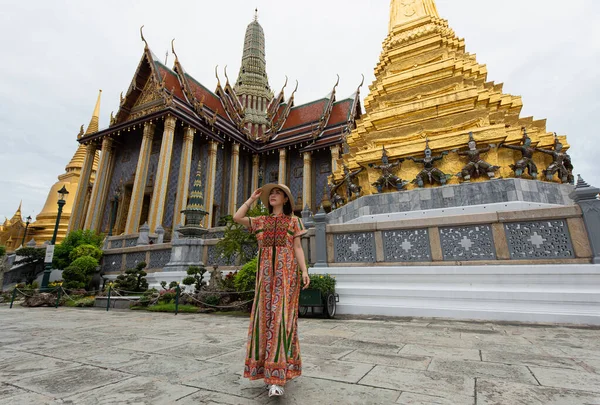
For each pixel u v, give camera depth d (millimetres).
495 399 2178
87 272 15117
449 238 7008
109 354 3623
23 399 2240
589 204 5930
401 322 5926
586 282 5676
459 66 12258
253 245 11094
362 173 12734
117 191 28266
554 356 3330
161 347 3986
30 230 36562
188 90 29766
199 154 29234
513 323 5664
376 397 2217
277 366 2219
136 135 29828
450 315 6363
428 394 2268
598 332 4770
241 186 33031
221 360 3299
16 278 17172
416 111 12039
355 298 7297
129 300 10094
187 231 13398
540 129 11656
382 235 7609
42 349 3939
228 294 8922
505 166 10297
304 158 31719
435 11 15969
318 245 8109
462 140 10414
